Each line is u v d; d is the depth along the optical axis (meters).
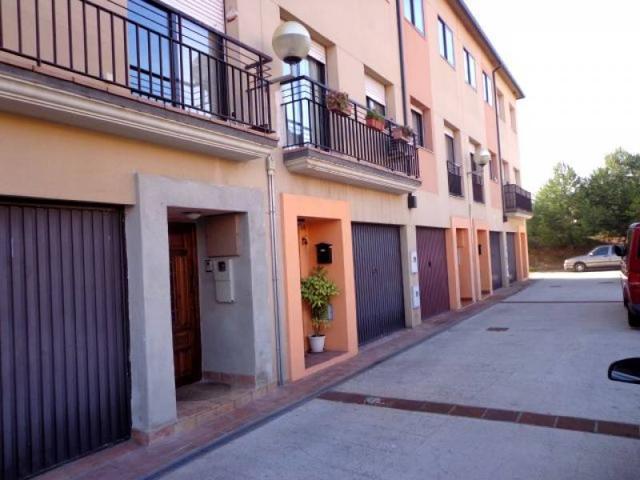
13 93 3.43
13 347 3.83
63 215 4.24
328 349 8.05
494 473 3.69
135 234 4.62
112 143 4.44
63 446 4.11
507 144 21.64
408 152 9.97
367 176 8.07
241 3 6.22
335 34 8.29
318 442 4.46
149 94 4.50
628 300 9.01
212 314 6.25
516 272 22.61
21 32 3.75
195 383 6.14
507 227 20.70
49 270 4.11
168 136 4.64
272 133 6.15
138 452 4.34
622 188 32.25
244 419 5.12
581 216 32.22
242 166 5.96
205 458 4.22
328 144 7.51
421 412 5.12
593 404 5.06
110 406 4.49
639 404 5.02
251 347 5.90
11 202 3.87
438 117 12.91
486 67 18.69
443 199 12.84
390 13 10.49
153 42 5.32
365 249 9.16
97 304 4.44
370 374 6.80
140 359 4.58
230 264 6.02
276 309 6.36
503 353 7.62
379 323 9.41
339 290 7.98
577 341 8.18
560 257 33.56
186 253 6.27
